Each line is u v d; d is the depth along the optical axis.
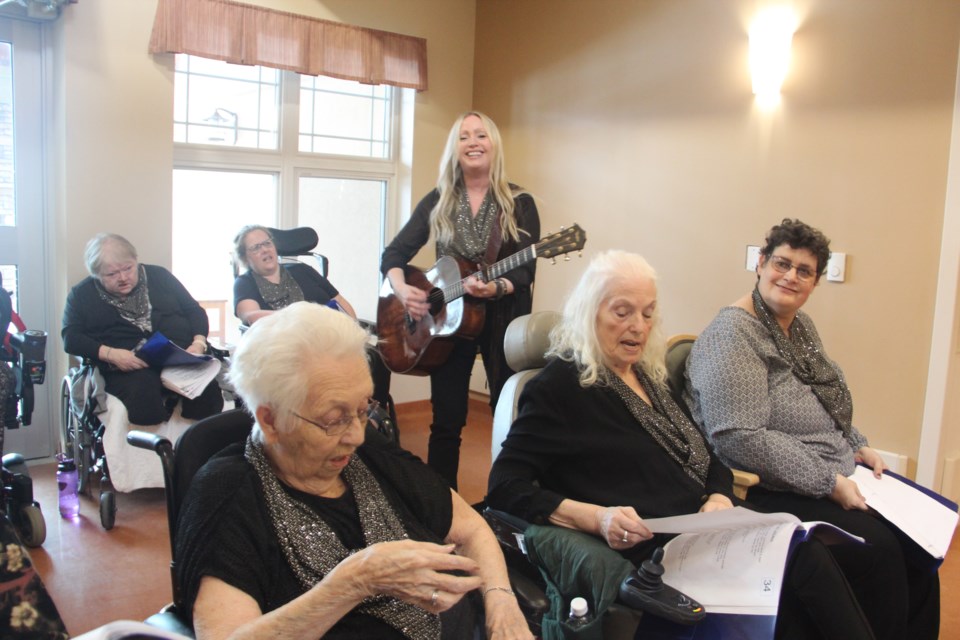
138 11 3.54
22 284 3.63
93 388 3.20
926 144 3.12
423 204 3.20
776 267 2.25
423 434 4.41
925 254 3.15
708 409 2.20
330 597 1.19
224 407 3.61
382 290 3.37
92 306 3.30
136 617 2.44
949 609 2.66
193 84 3.92
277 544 1.33
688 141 3.85
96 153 3.52
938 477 3.19
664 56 3.91
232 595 1.24
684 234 3.91
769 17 3.50
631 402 1.92
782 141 3.52
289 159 4.26
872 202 3.27
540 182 4.53
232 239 4.04
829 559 1.72
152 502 3.32
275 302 3.73
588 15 4.20
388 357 3.27
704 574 1.63
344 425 1.33
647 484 1.87
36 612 1.20
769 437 2.12
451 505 1.60
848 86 3.30
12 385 2.64
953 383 3.16
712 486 1.95
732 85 3.67
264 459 1.39
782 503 2.13
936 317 3.12
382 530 1.43
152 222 3.70
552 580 1.71
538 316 2.21
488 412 4.73
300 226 4.39
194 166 3.94
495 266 2.87
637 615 1.57
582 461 1.87
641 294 1.88
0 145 3.52
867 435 3.36
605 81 4.16
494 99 4.73
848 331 3.37
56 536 2.96
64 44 3.39
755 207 3.63
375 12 4.30
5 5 3.37
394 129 4.67
